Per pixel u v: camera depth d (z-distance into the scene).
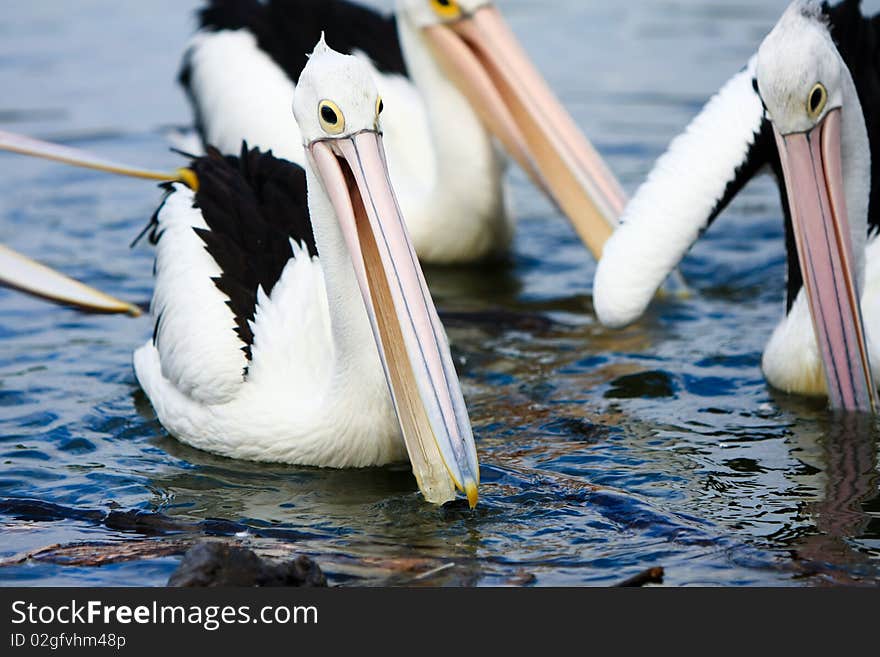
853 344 10.88
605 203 15.25
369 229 9.83
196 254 11.94
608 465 10.73
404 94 17.50
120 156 20.03
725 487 10.23
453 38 16.11
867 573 8.79
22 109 21.97
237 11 18.70
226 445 11.19
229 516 9.97
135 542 9.48
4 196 18.69
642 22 27.09
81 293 12.45
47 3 29.36
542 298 15.39
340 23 18.00
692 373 12.76
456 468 9.18
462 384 12.73
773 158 12.40
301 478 10.73
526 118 15.80
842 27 12.95
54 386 12.73
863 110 12.41
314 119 9.57
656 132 20.72
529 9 28.33
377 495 10.32
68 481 10.66
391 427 10.63
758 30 26.00
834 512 9.72
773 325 14.07
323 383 10.93
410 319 9.20
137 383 12.92
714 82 22.94
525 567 9.00
